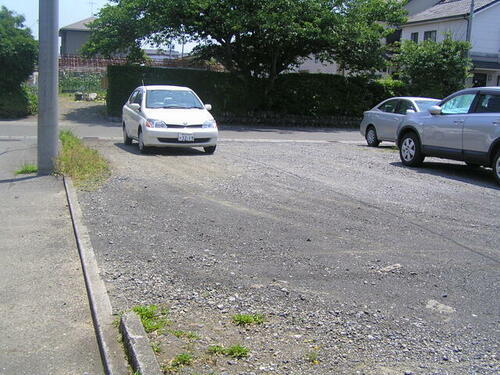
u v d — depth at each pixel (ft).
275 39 78.84
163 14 79.15
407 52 94.02
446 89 91.97
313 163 40.09
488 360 12.20
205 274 17.04
